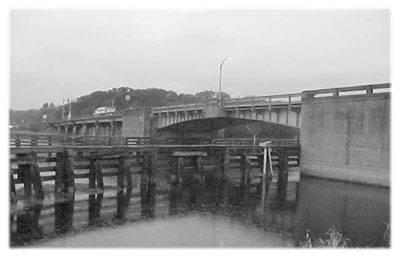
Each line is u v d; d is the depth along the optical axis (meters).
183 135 66.50
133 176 38.19
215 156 36.69
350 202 28.14
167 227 20.27
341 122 38.00
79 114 142.88
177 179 34.00
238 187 33.62
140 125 64.62
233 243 17.62
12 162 24.00
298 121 42.53
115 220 21.50
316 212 24.69
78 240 17.66
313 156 40.59
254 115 46.78
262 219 22.52
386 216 23.83
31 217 21.55
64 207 24.19
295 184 36.06
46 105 152.62
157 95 137.00
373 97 35.28
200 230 19.80
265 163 38.62
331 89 39.41
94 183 29.14
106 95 145.75
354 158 36.66
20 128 109.50
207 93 118.38
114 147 29.89
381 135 34.44
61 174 27.20
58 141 37.19
